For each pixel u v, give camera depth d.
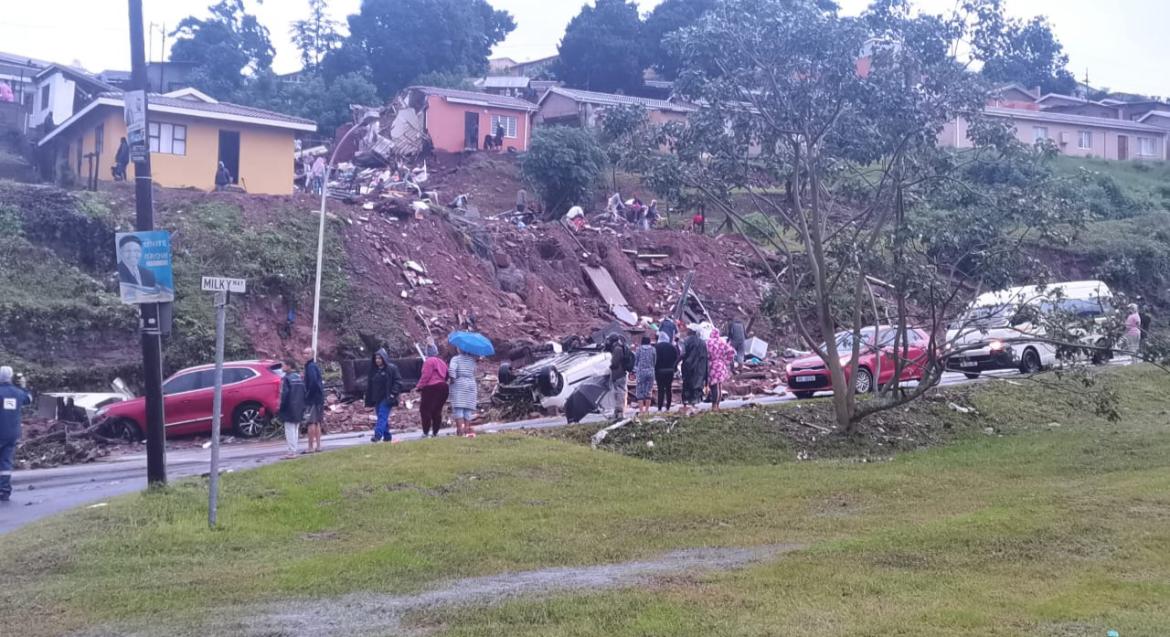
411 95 57.12
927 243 16.05
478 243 38.75
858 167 18.27
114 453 20.31
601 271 40.66
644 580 8.16
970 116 16.86
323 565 8.93
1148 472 13.94
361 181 50.38
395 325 32.41
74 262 29.30
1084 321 16.81
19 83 50.34
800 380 23.91
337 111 65.62
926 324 22.53
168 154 35.44
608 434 16.30
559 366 24.09
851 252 16.45
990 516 10.27
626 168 18.22
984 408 20.41
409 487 12.25
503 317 35.38
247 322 30.00
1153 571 8.38
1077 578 8.15
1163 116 67.06
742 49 16.84
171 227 31.17
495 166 54.03
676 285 41.78
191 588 8.24
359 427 22.72
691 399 18.25
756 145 18.27
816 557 8.84
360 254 34.34
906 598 7.52
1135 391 23.42
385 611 7.46
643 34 73.94
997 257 16.03
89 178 34.34
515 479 12.88
